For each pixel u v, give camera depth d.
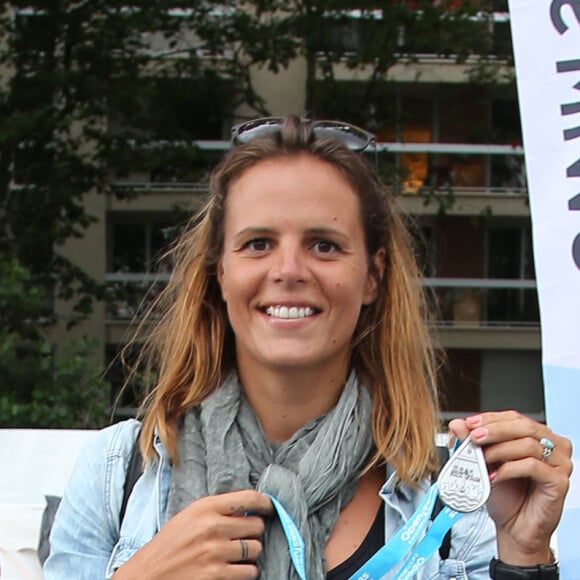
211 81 7.98
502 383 14.36
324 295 1.29
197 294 1.49
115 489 1.38
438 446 1.46
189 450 1.36
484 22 8.17
